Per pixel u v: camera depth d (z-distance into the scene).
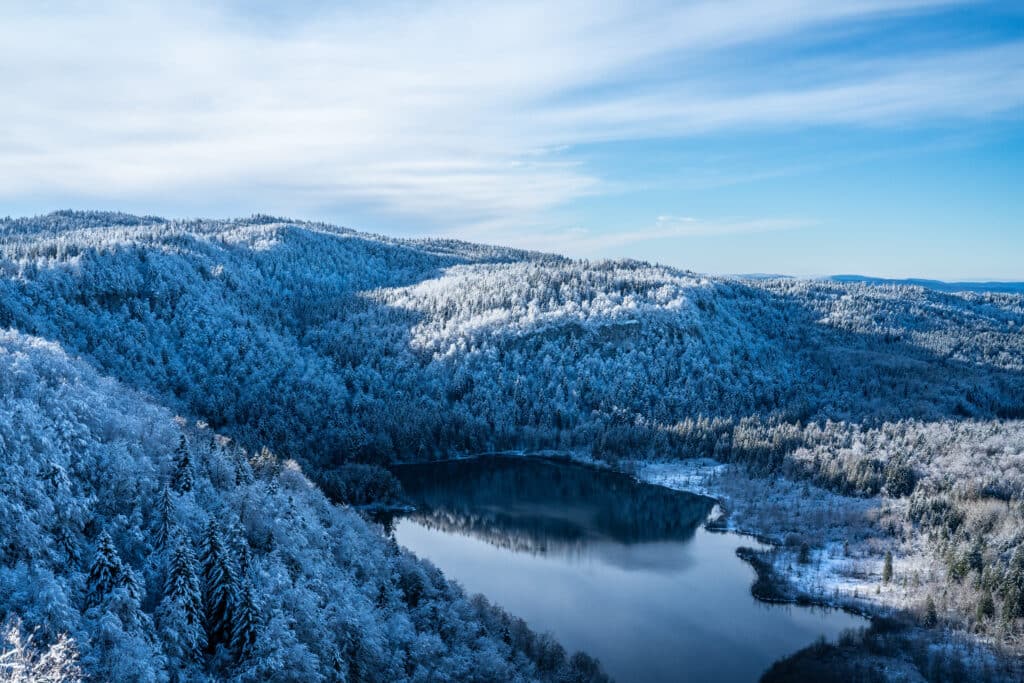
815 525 154.75
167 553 67.31
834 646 103.62
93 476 73.69
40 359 96.25
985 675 92.94
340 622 70.75
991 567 112.38
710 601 120.75
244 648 61.59
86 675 47.16
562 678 86.12
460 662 76.00
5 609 52.69
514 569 137.00
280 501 90.00
